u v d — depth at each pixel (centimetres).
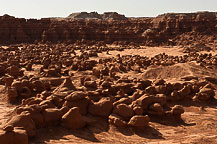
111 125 1458
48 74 2986
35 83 2184
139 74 3447
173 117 1716
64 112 1401
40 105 1453
